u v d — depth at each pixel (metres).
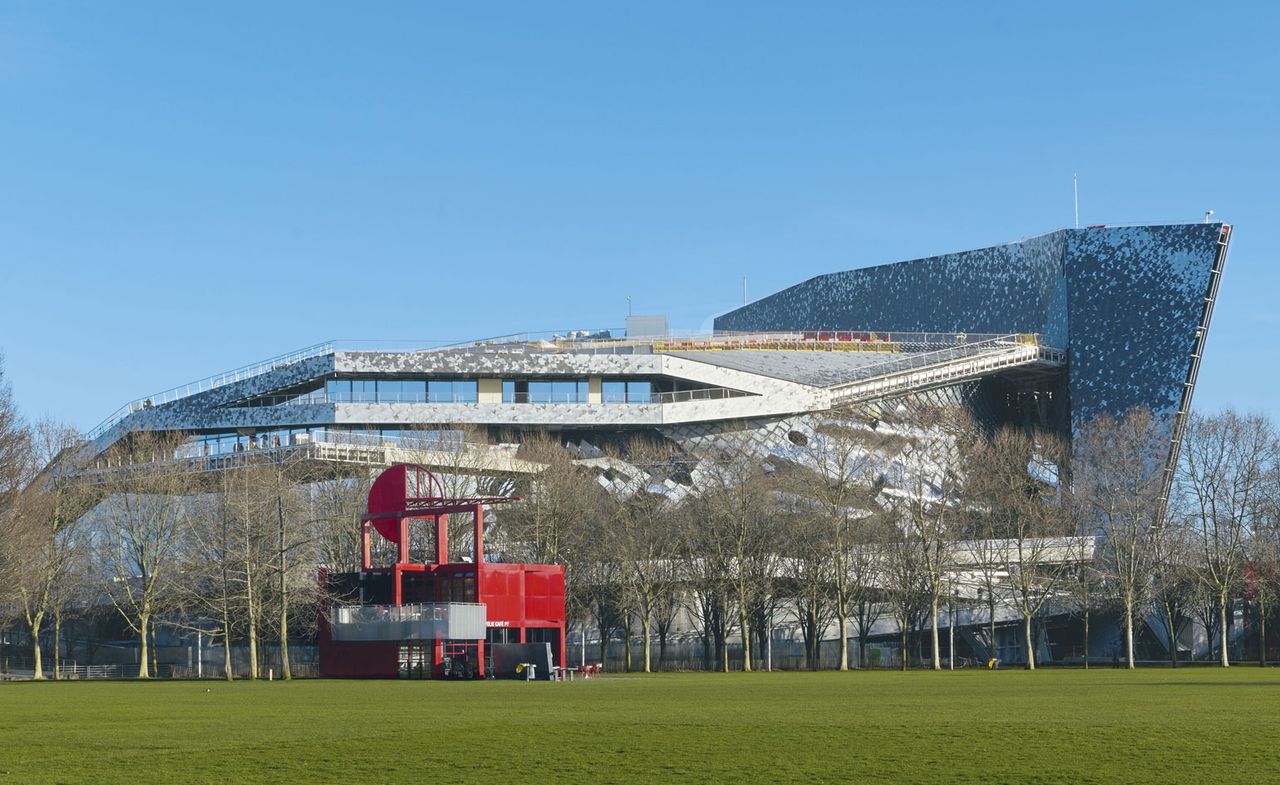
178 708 52.94
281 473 111.62
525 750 34.31
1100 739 35.84
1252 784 27.44
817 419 154.12
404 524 98.19
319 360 154.00
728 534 114.00
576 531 117.81
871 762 31.45
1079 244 169.75
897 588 118.62
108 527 108.88
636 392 159.00
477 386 157.75
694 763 31.50
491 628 94.31
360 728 41.00
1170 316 163.75
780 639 139.12
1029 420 176.75
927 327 195.25
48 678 105.25
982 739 36.16
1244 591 125.19
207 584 109.81
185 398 159.38
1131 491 126.00
